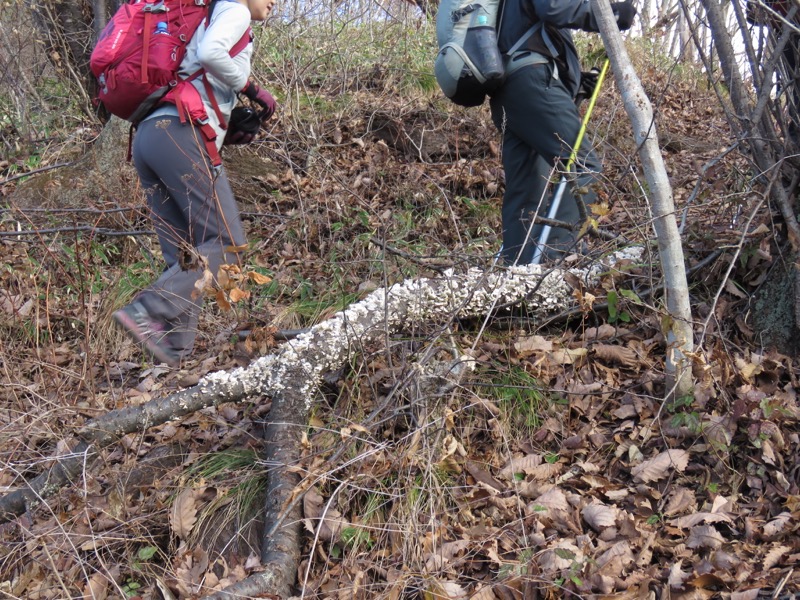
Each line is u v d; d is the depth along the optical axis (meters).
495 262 3.23
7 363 3.48
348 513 2.63
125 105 3.34
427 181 5.05
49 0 6.01
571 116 3.50
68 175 5.20
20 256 4.48
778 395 2.75
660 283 3.15
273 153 5.53
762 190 3.11
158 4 3.28
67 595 2.36
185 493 2.75
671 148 5.73
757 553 2.29
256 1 3.41
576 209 3.74
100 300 4.24
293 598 2.29
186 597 2.35
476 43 3.43
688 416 2.64
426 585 2.28
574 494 2.62
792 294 2.92
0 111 6.57
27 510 2.80
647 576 2.25
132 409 2.87
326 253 4.51
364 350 3.07
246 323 3.65
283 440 2.78
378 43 6.86
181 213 3.59
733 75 2.93
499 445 2.83
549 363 3.04
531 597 2.26
